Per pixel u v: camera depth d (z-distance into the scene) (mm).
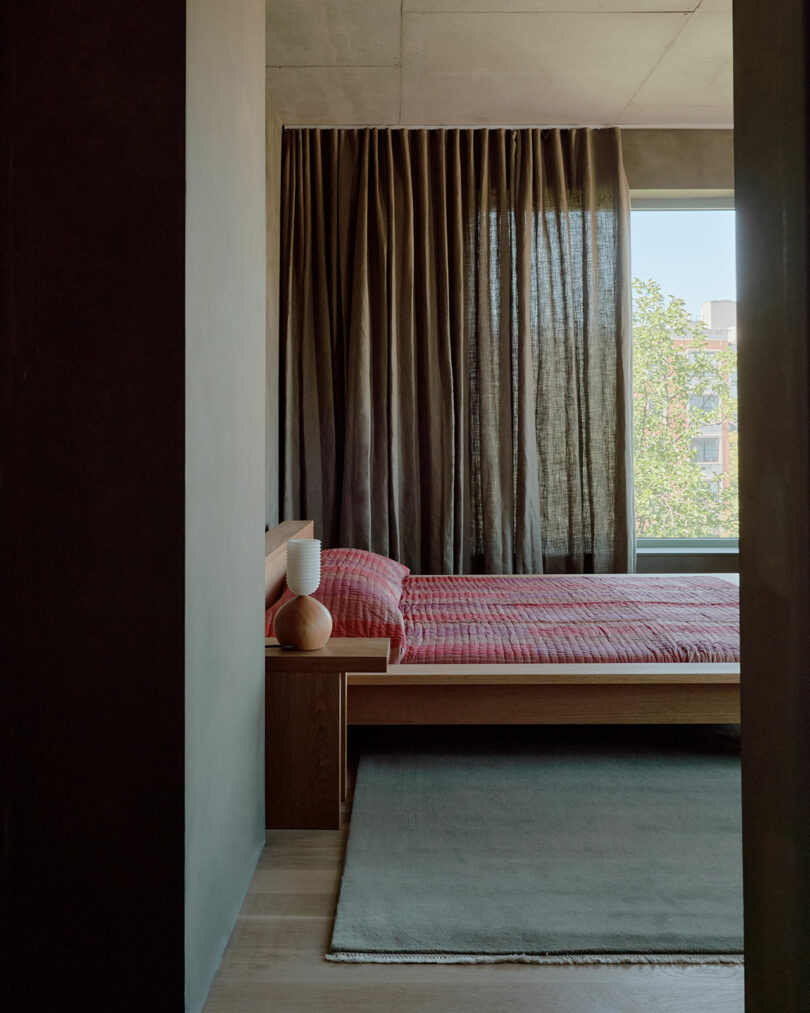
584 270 4078
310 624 2090
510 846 1910
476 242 4062
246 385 1762
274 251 3818
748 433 1046
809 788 923
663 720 2359
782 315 961
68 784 1289
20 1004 1305
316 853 1910
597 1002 1363
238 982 1418
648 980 1424
